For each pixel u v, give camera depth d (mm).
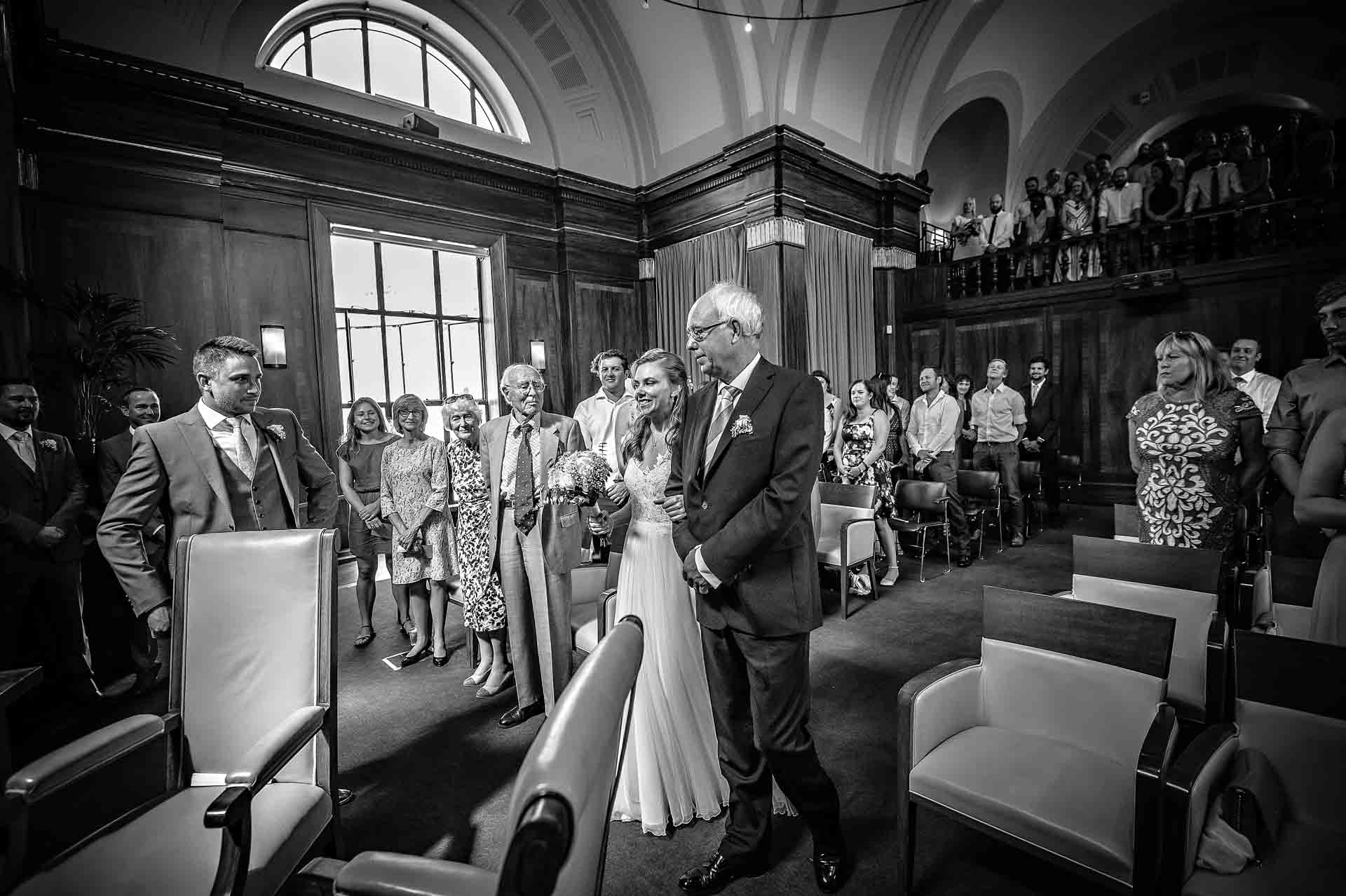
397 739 2840
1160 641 1647
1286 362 6598
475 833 2191
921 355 9242
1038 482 6332
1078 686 1760
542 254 7668
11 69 3914
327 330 5859
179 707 1731
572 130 7793
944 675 1865
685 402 2035
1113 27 10789
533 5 7145
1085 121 11797
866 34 7746
